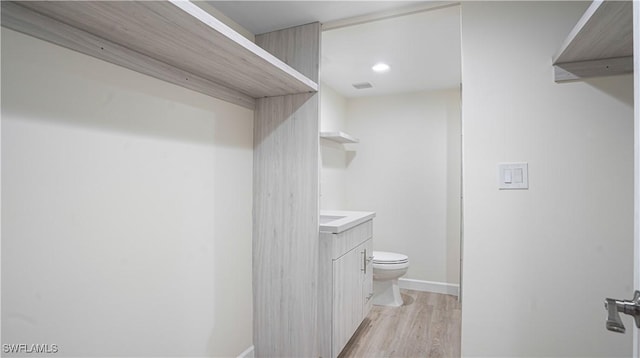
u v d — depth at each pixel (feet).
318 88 6.41
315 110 6.42
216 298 5.86
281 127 6.67
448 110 11.24
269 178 6.74
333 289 6.41
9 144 3.20
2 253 3.16
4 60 3.17
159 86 4.76
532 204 4.95
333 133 9.02
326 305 6.43
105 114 4.04
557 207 4.85
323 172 10.71
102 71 4.01
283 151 6.64
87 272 3.84
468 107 5.24
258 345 6.81
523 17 5.05
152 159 4.65
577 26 3.79
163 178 4.82
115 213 4.15
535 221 4.94
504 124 5.08
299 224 6.52
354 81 10.34
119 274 4.20
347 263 7.13
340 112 11.93
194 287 5.38
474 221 5.21
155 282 4.70
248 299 6.72
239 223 6.47
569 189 4.81
